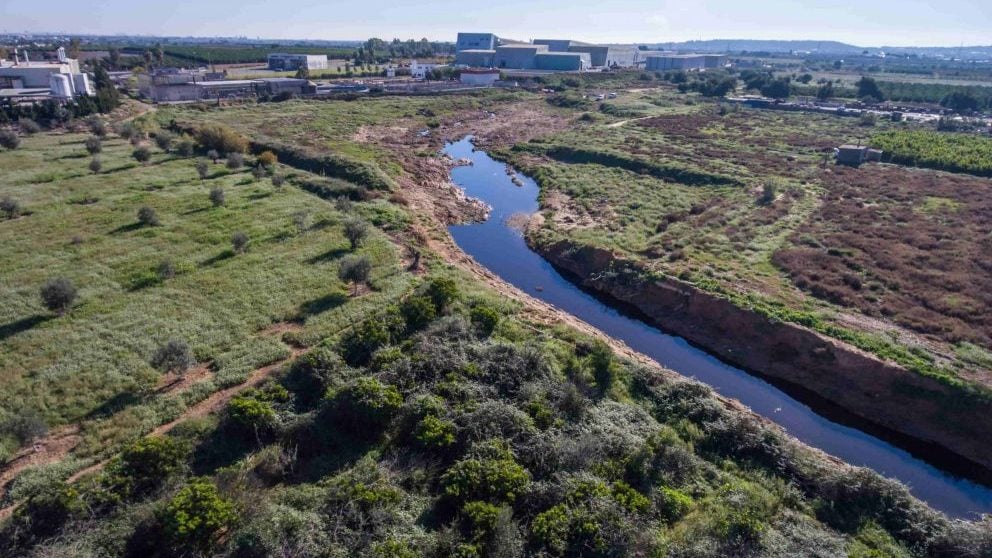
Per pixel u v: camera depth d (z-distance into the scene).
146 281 32.22
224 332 27.48
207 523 15.54
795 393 30.06
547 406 22.58
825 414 28.69
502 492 17.91
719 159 72.31
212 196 45.31
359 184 54.62
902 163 71.12
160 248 37.00
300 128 81.00
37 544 15.48
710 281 37.22
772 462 21.89
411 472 18.97
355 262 32.31
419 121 96.12
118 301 29.98
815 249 42.75
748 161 71.06
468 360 24.97
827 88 132.25
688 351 33.72
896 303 34.53
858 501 20.03
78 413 21.36
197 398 22.48
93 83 109.38
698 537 17.14
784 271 39.31
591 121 103.38
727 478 20.48
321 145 71.00
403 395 22.59
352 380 22.92
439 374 23.81
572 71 174.25
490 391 23.11
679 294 36.91
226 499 16.70
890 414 27.47
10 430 19.81
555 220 52.25
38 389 22.55
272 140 68.50
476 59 189.75
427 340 26.06
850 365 29.23
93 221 41.12
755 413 27.31
